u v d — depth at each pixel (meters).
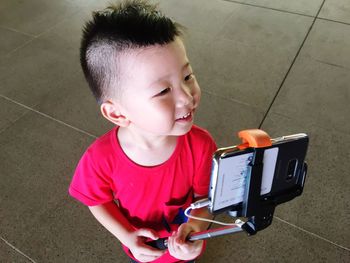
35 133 1.78
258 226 0.57
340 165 1.57
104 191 0.85
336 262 1.30
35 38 2.34
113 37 0.60
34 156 1.68
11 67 2.15
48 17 2.50
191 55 2.13
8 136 1.77
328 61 2.05
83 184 0.83
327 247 1.34
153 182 0.81
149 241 0.90
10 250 1.38
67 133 1.77
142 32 0.59
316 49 2.13
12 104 1.93
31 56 2.21
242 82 1.96
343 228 1.38
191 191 0.89
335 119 1.76
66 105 1.91
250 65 2.06
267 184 0.54
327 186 1.50
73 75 2.08
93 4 2.60
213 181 0.51
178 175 0.82
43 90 2.00
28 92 1.99
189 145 0.80
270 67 2.04
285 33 2.25
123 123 0.72
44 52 2.24
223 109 1.83
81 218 1.46
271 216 0.57
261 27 2.30
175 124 0.65
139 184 0.81
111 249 1.37
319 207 1.44
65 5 2.60
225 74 2.01
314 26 2.28
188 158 0.81
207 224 0.85
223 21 2.37
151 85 0.60
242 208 0.55
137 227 0.92
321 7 2.43
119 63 0.61
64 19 2.47
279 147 0.52
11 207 1.51
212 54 2.13
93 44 0.63
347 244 1.34
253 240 1.37
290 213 1.43
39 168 1.64
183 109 0.63
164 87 0.60
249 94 1.90
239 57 2.11
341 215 1.42
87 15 2.50
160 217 0.89
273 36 2.23
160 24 0.60
